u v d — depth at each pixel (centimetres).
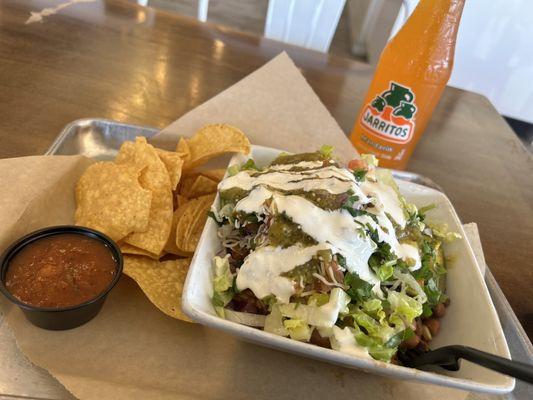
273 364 27
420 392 27
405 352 27
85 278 26
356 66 62
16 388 23
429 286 30
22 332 25
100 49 52
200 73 53
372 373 26
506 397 28
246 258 26
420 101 38
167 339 27
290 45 62
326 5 71
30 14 55
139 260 30
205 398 25
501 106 104
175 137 39
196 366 26
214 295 26
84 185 32
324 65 60
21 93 43
